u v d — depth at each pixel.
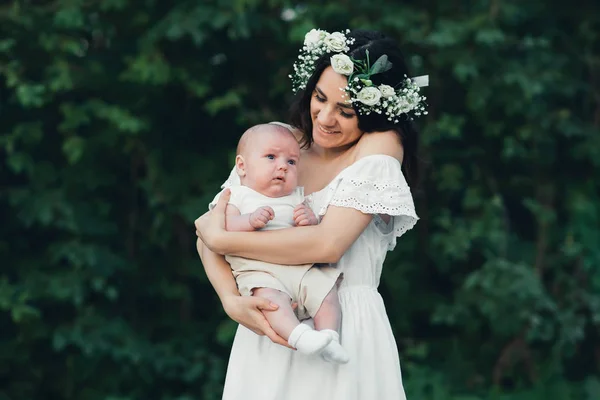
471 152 7.39
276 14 7.18
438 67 7.19
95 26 6.94
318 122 3.19
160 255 7.39
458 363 7.47
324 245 3.03
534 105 7.25
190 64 7.04
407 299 7.50
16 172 6.87
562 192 7.69
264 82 7.35
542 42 7.12
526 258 7.48
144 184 7.05
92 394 7.11
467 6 7.39
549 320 7.21
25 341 6.98
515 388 7.41
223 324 7.05
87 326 6.93
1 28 6.87
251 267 3.06
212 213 3.13
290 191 3.14
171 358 7.09
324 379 3.15
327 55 3.16
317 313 3.04
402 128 3.27
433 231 7.59
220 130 7.39
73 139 6.80
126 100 7.11
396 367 3.25
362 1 7.13
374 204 3.08
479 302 7.12
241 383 3.22
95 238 7.12
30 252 7.19
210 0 6.85
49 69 6.83
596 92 7.61
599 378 7.57
